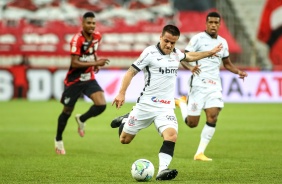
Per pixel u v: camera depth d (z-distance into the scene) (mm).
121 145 47062
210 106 38219
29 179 29406
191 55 30141
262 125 62719
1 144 47125
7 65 102250
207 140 37906
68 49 108312
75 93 41062
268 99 94188
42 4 115562
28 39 109500
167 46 27875
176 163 35781
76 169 33094
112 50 108000
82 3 117000
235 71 39375
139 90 92875
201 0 117750
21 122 65250
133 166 27922
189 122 39250
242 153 41188
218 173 31234
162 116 28578
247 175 30422
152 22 115438
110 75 93312
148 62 28375
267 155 39875
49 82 95438
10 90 95375
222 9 115688
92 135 54969
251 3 116188
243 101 93938
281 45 114250
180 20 115562
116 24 114312
